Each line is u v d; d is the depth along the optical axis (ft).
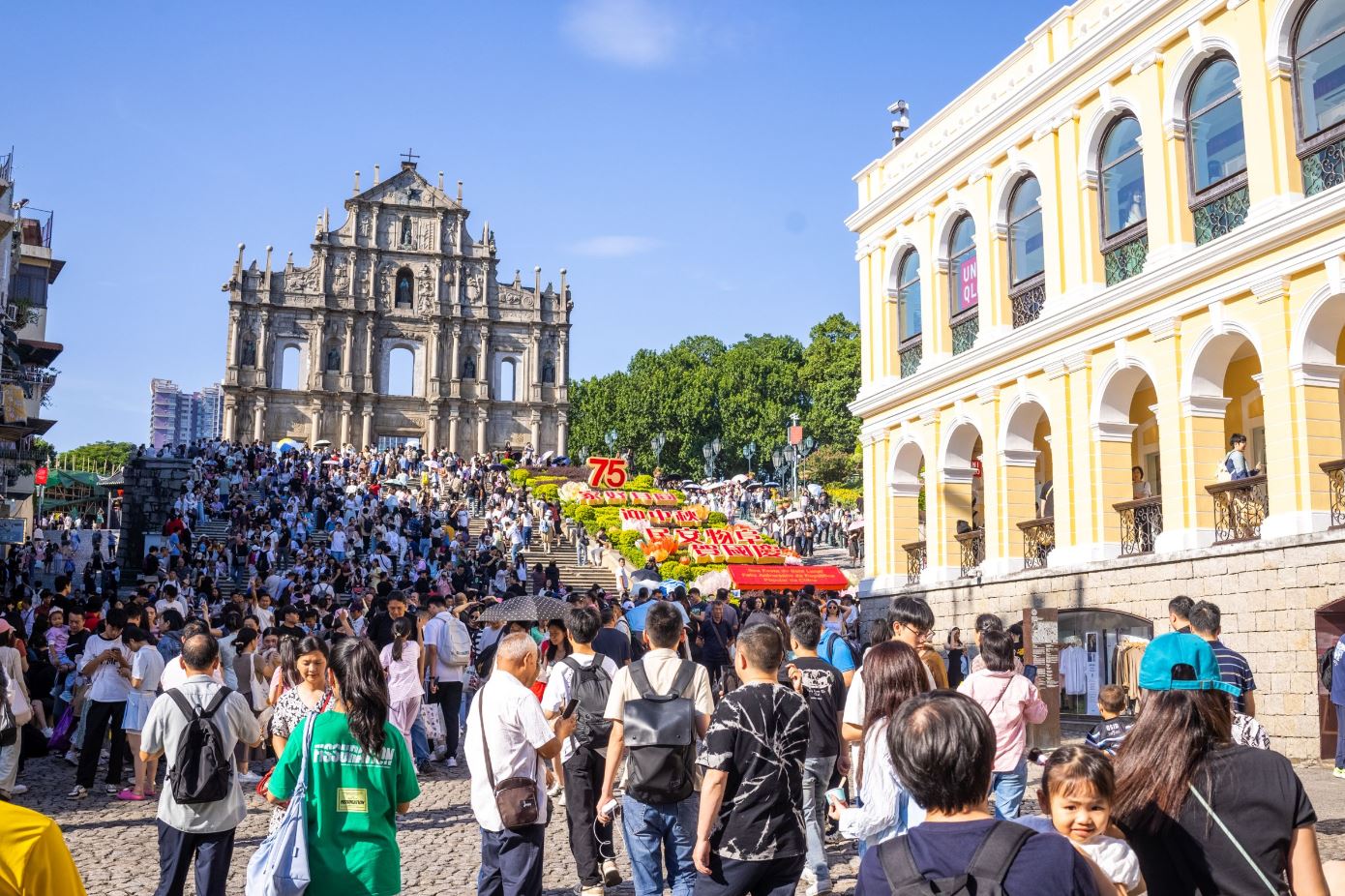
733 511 173.68
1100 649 63.36
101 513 215.92
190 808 22.15
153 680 42.14
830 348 290.76
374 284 261.44
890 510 85.92
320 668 24.70
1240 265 56.49
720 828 19.15
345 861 18.24
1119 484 65.31
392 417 260.21
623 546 136.77
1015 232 74.69
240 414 249.96
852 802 31.58
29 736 51.62
